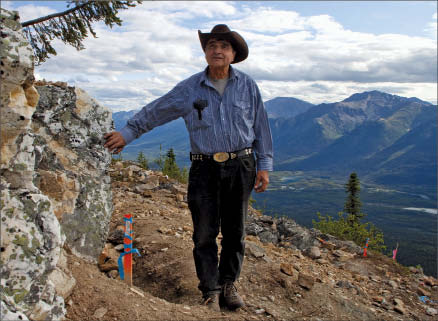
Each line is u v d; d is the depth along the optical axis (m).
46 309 2.05
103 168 3.51
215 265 3.23
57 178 3.01
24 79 2.00
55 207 2.98
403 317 4.56
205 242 3.18
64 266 2.82
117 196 7.33
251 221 7.72
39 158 2.67
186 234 5.31
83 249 3.23
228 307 3.30
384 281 5.98
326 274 5.63
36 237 2.02
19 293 1.89
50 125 3.13
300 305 3.83
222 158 3.02
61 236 2.24
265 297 3.81
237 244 3.29
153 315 2.64
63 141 3.21
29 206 2.03
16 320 1.73
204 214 3.10
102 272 3.39
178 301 3.55
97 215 3.42
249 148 3.12
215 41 2.96
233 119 3.02
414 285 6.00
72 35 5.95
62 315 2.25
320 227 12.30
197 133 3.05
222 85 3.07
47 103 3.11
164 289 3.86
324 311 3.80
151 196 7.87
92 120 3.39
